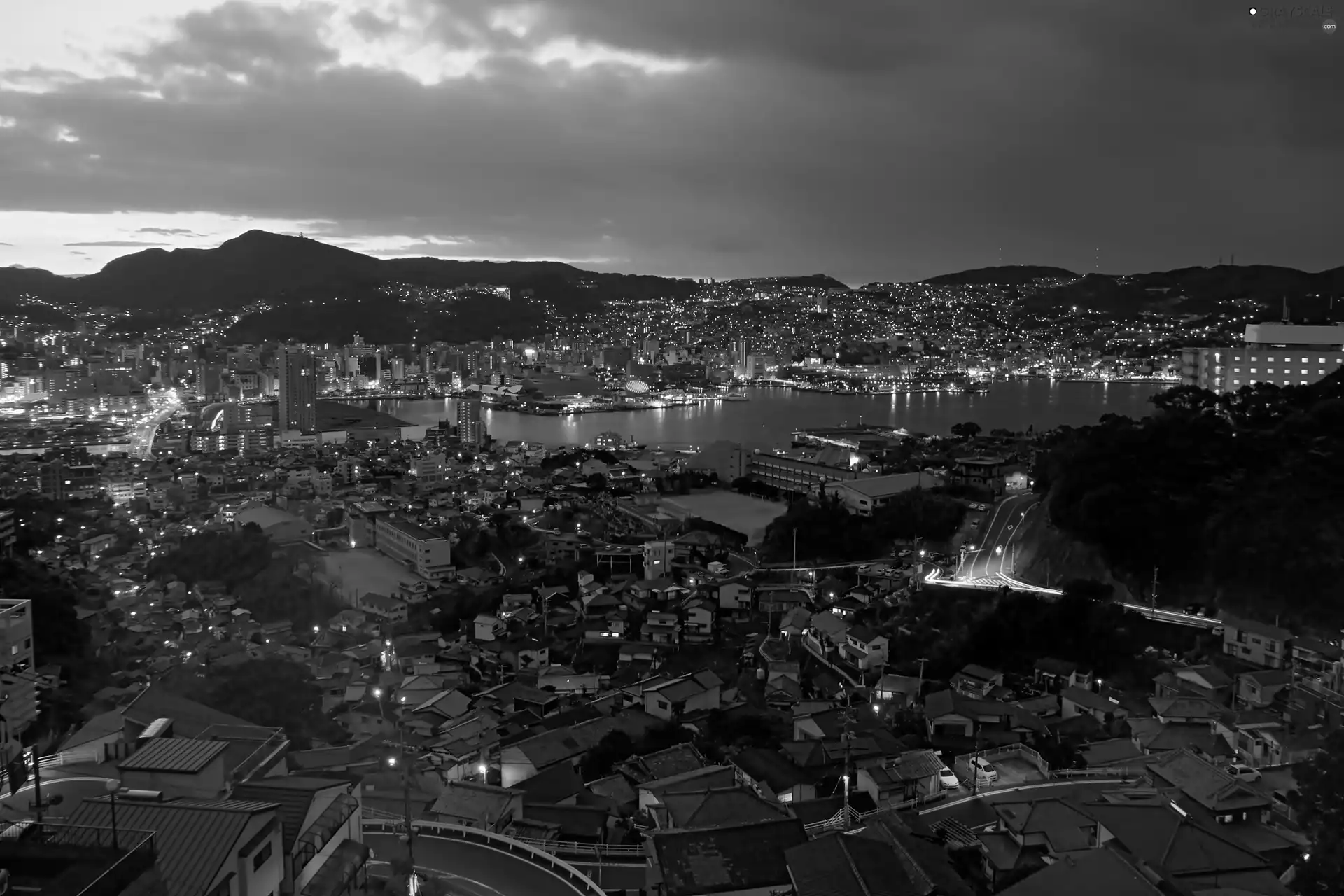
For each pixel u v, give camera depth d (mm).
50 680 51469
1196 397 100750
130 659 68625
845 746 47969
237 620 86562
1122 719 54750
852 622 77000
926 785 42906
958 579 84938
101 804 20594
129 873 17094
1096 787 43281
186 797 23109
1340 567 66125
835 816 40156
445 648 80625
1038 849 35812
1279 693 53875
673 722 57594
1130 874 27484
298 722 54781
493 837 33750
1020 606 72000
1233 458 80750
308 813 23672
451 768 49781
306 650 77625
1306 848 35188
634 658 76438
